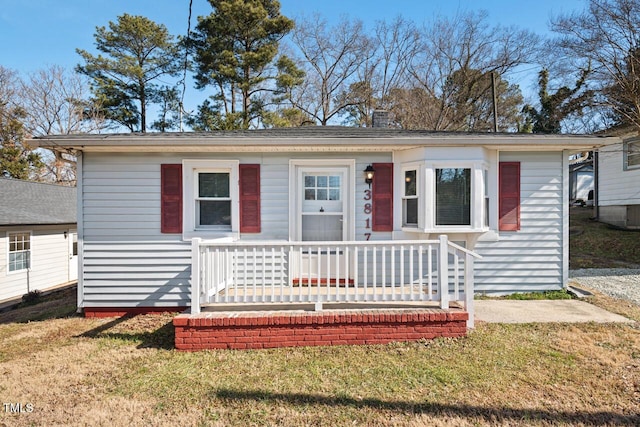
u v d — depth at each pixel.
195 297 4.23
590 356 3.67
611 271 8.27
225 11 16.77
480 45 20.44
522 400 2.91
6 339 4.69
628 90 10.96
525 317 4.92
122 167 5.90
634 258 9.63
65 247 12.85
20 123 19.33
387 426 2.62
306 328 4.14
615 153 12.61
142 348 4.22
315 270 6.12
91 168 5.87
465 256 4.43
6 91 21.14
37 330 5.06
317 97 22.75
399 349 3.96
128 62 20.56
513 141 5.57
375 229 6.09
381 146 5.71
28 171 19.02
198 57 17.64
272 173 6.08
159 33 21.09
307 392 3.10
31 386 3.28
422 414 2.75
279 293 4.74
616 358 3.61
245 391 3.13
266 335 4.12
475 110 21.02
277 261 6.00
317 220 6.18
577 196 22.67
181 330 4.11
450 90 21.20
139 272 5.90
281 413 2.80
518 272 6.13
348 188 6.14
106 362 3.80
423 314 4.16
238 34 17.58
